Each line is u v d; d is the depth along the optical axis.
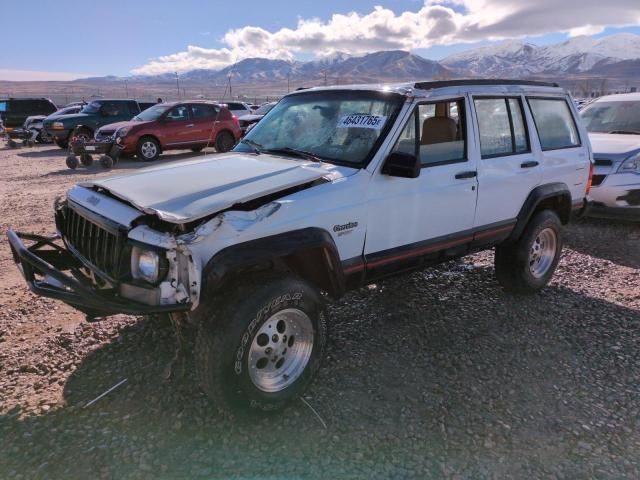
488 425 3.20
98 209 3.22
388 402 3.42
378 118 3.87
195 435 3.04
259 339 3.11
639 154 7.50
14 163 16.83
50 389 3.44
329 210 3.37
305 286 3.21
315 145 4.05
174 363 3.57
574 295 5.33
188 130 16.88
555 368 3.89
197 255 2.77
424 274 5.84
